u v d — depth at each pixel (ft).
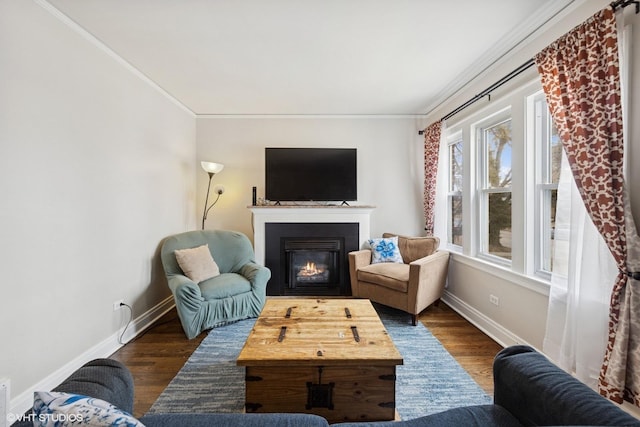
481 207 9.60
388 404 4.69
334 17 6.31
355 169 12.48
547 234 7.14
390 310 10.47
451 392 5.87
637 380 4.49
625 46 4.83
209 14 6.19
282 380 4.65
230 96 10.85
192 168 12.60
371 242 11.85
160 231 10.11
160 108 10.07
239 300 9.25
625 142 4.85
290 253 12.19
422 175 12.98
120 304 7.95
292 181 12.41
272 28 6.70
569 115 5.54
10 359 5.10
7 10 5.03
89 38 6.83
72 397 2.27
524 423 3.21
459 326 9.11
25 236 5.35
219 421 3.11
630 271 4.62
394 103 11.57
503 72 7.93
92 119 6.97
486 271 8.70
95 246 7.05
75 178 6.47
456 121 10.55
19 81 5.24
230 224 13.06
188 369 6.72
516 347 3.97
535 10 6.12
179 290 8.09
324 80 9.48
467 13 6.20
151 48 7.52
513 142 7.68
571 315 5.53
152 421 3.09
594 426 2.53
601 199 4.91
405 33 6.91
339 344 5.00
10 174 5.10
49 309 5.83
